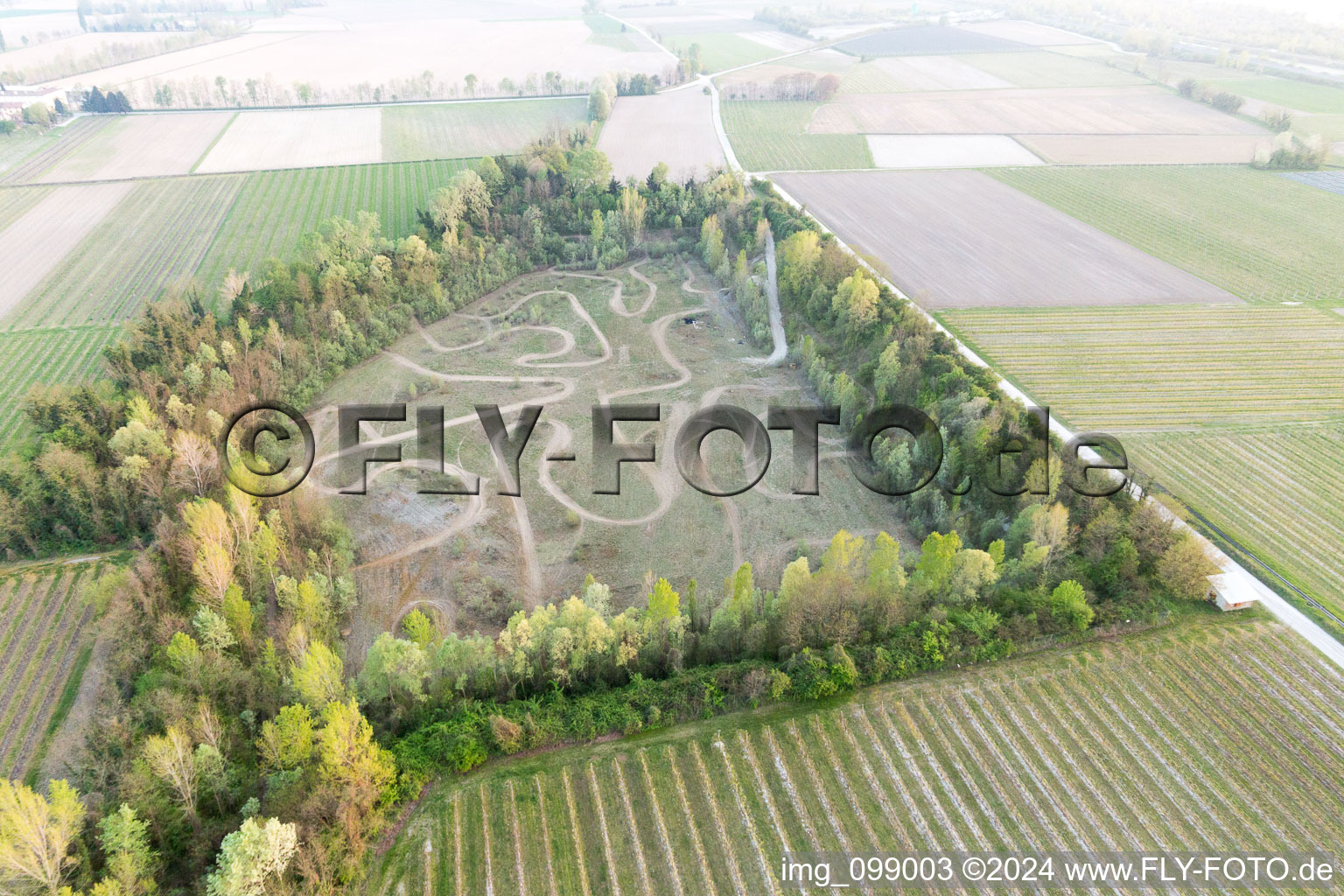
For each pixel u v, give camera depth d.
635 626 77.19
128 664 74.81
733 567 96.12
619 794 68.19
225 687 71.31
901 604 81.19
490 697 75.44
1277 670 78.00
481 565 96.12
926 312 150.62
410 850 63.56
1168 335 140.88
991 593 83.44
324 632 81.56
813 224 178.12
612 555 98.00
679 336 146.88
